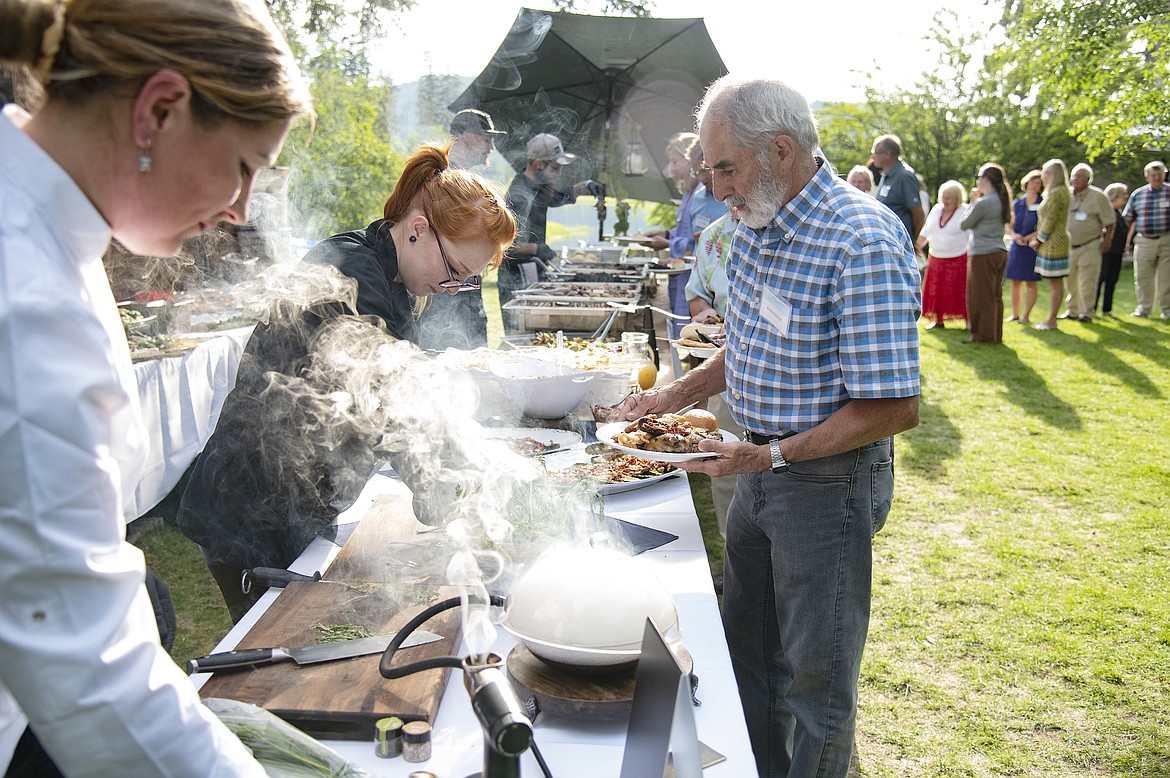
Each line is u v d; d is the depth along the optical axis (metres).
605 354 3.05
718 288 3.60
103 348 0.75
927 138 21.36
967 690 3.02
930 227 9.98
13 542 0.68
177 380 3.56
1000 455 5.63
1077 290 10.66
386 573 1.54
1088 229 10.38
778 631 2.23
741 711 1.21
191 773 0.77
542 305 4.20
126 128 0.76
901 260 1.72
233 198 0.83
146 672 0.75
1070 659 3.20
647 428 2.08
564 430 2.50
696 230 5.72
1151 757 2.65
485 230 1.77
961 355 8.63
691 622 1.46
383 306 1.72
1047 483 5.10
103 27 0.71
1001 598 3.69
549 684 1.18
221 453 1.73
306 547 1.74
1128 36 12.55
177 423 3.56
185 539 4.19
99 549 0.73
